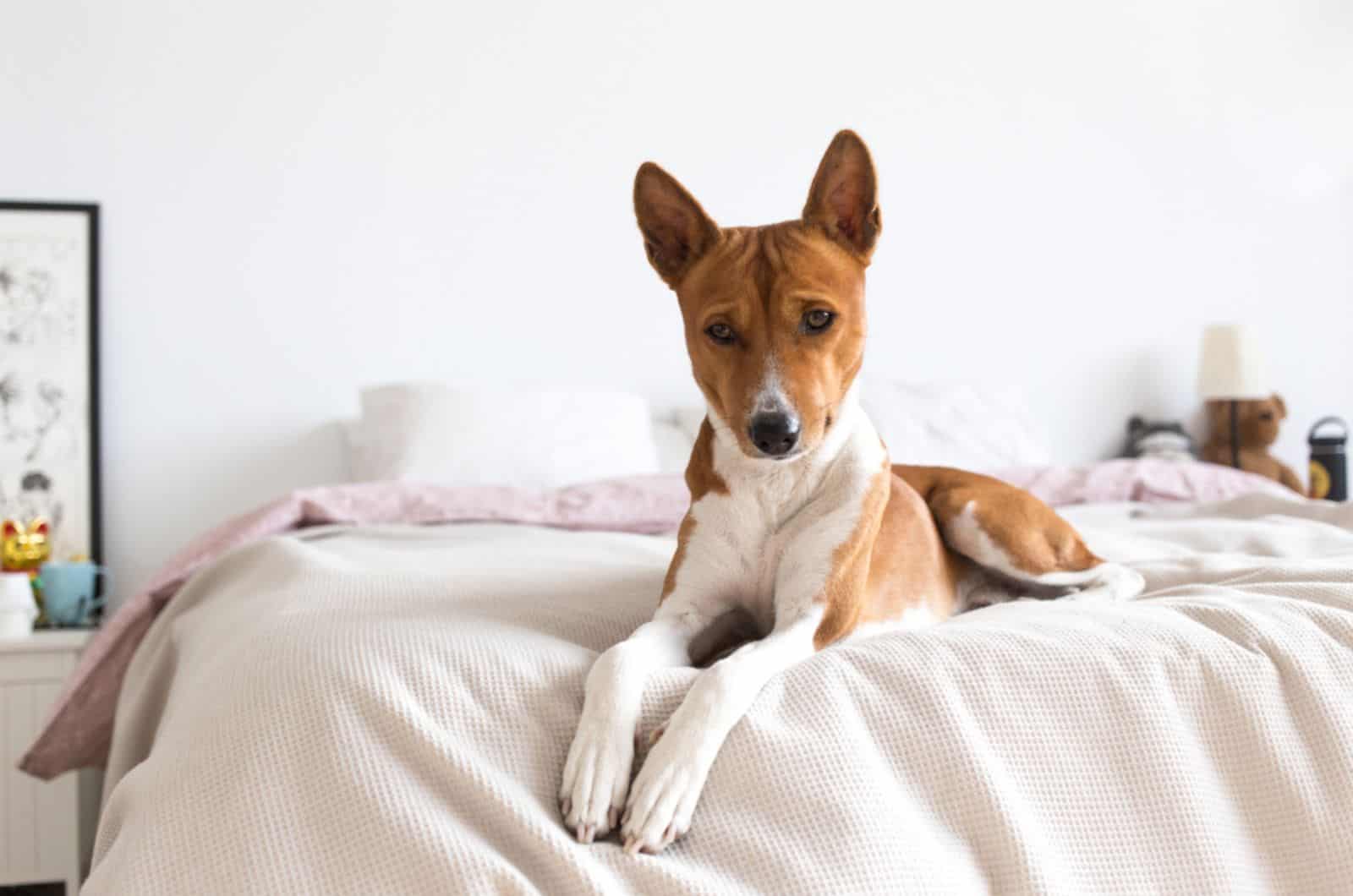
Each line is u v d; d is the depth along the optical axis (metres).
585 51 4.11
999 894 1.25
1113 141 4.61
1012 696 1.34
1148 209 4.65
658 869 1.16
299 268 3.85
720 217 4.23
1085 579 1.89
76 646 2.93
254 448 3.79
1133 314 4.62
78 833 2.83
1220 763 1.36
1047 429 4.54
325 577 1.81
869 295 4.36
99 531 3.59
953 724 1.30
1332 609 1.53
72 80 3.68
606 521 2.85
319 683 1.31
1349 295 4.77
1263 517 2.73
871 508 1.54
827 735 1.27
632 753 1.25
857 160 1.47
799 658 1.42
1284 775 1.35
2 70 3.64
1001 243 4.49
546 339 4.05
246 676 1.40
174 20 3.76
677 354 4.15
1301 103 4.77
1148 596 1.84
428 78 3.97
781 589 1.54
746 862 1.19
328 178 3.88
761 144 4.27
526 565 2.02
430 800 1.21
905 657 1.36
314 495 2.82
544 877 1.17
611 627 1.62
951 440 3.80
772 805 1.23
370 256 3.91
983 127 4.48
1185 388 4.68
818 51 4.32
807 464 1.53
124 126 3.71
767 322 1.41
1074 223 4.57
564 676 1.36
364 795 1.20
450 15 3.99
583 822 1.19
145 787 1.34
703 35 4.21
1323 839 1.33
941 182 4.43
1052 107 4.55
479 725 1.29
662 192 1.52
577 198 4.09
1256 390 4.38
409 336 3.94
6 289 3.60
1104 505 3.24
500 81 4.03
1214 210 4.71
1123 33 4.62
